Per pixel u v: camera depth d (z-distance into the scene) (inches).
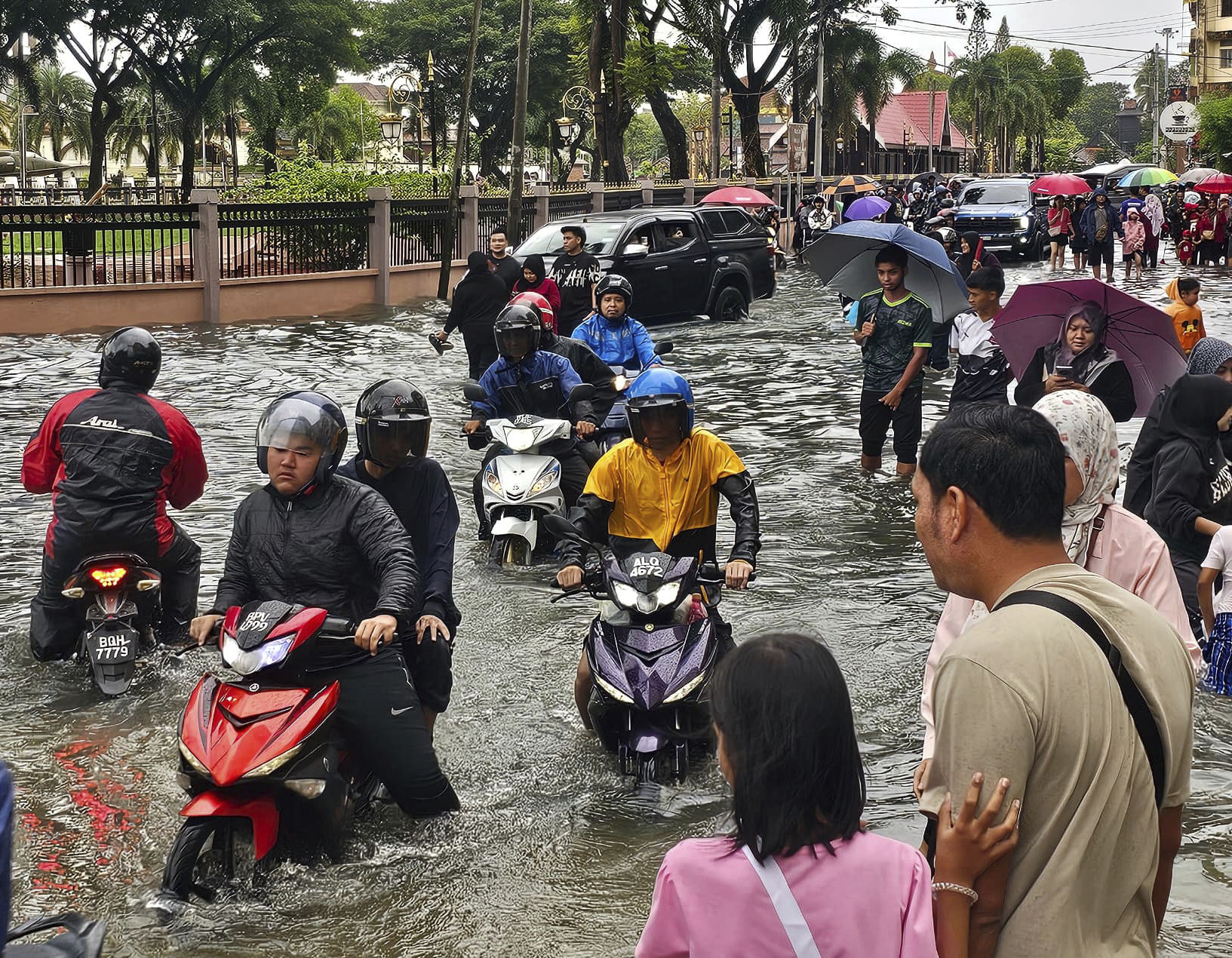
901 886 83.2
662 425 227.6
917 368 397.1
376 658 182.9
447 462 426.6
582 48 1635.1
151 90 2482.8
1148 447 254.8
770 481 404.8
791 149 1445.6
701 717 203.5
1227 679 233.5
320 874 172.9
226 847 169.5
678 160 1705.2
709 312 803.4
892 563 319.9
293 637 170.9
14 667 252.2
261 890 168.1
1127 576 141.1
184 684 244.2
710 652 207.0
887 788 199.3
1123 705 89.7
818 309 898.7
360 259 912.3
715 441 235.5
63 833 185.6
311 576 183.8
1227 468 245.1
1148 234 1218.0
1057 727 87.3
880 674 246.8
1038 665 87.9
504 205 1103.0
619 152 1561.3
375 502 185.8
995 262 745.0
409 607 178.1
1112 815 88.6
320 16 2226.9
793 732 81.9
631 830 187.3
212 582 300.2
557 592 303.9
